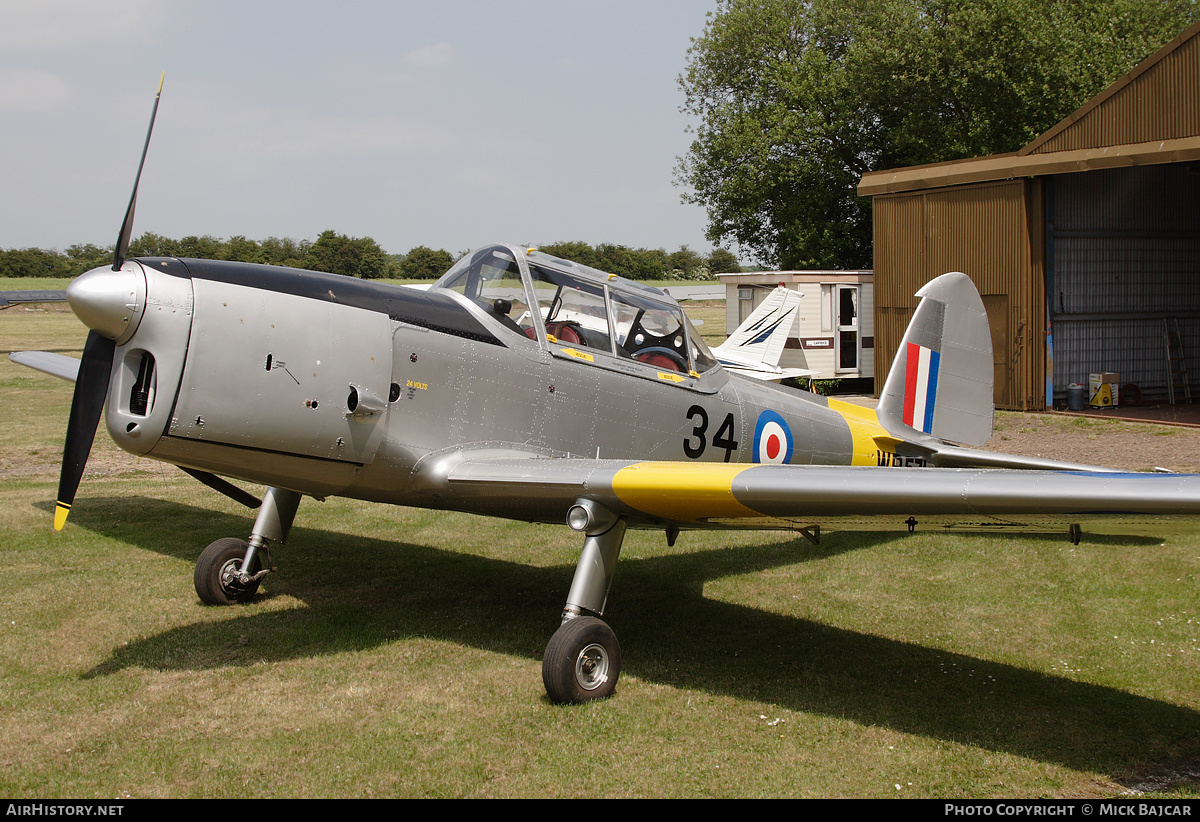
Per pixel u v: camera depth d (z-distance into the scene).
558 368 5.19
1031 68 21.62
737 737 3.64
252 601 5.37
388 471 4.68
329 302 4.44
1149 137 12.63
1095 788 3.26
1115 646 4.69
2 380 19.77
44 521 7.26
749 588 5.88
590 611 4.22
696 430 5.84
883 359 16.81
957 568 6.23
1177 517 3.11
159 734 3.54
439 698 3.96
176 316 4.01
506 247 5.26
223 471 4.40
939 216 15.51
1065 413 14.27
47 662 4.30
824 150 24.97
